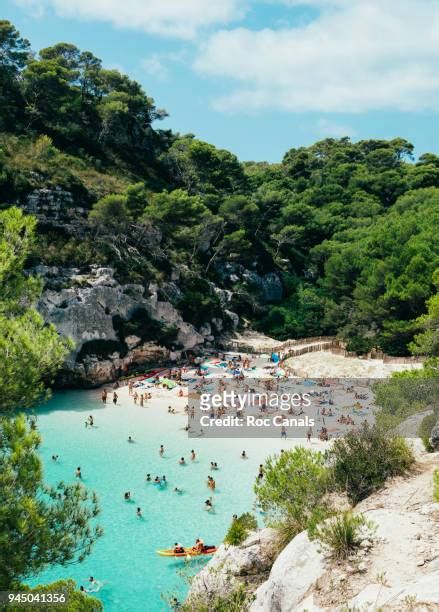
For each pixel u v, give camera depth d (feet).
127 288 226.58
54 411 181.98
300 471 65.16
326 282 285.43
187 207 249.34
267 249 333.42
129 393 202.39
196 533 111.86
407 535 48.62
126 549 104.88
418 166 453.99
